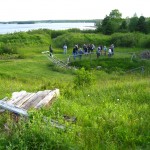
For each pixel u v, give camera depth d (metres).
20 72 36.81
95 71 38.53
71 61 43.97
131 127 9.34
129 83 19.44
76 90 17.56
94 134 8.77
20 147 7.55
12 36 71.50
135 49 62.72
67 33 78.94
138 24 79.56
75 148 7.71
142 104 12.99
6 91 18.58
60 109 10.82
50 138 7.73
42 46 68.12
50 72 38.12
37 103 11.16
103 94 15.61
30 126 8.09
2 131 9.16
